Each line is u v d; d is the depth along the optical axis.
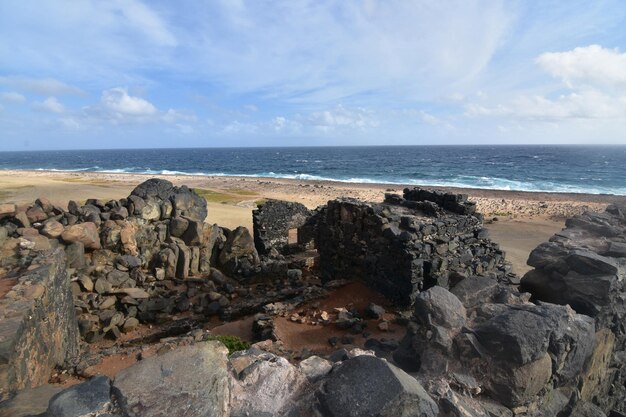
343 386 4.52
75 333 12.72
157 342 13.09
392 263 15.56
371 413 4.20
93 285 15.04
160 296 16.17
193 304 16.42
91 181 87.50
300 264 23.11
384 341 11.21
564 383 7.08
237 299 17.28
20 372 7.29
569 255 9.48
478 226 16.55
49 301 9.77
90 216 16.62
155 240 18.41
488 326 6.44
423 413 4.54
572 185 81.75
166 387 4.32
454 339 6.52
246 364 5.61
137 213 18.02
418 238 14.81
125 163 199.38
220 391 4.52
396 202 19.62
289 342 12.41
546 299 9.66
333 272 19.84
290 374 5.31
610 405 9.62
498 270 16.08
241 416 4.51
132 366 4.63
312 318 14.10
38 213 15.33
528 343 5.99
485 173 109.31
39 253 11.61
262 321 13.66
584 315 7.66
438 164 146.12
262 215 26.23
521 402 5.88
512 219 44.12
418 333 6.95
